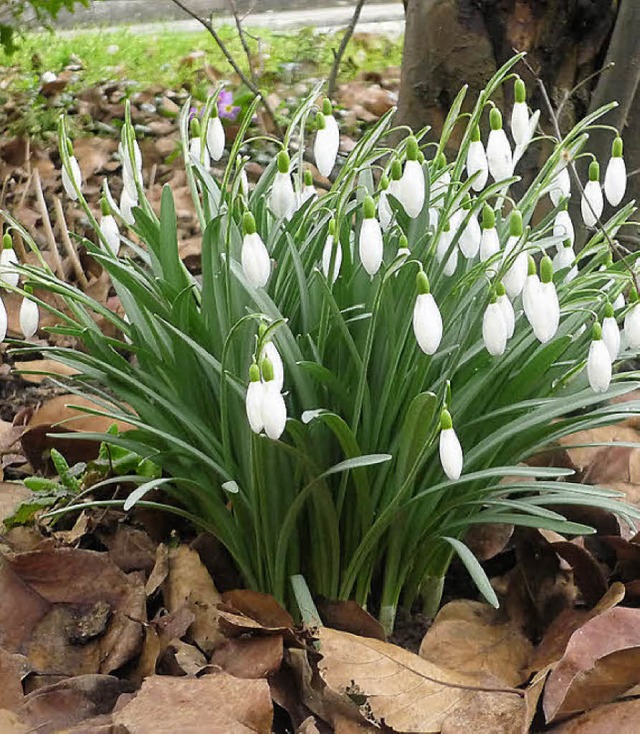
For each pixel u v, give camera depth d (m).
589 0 0.90
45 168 1.42
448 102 0.93
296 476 0.65
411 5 0.94
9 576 0.65
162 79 1.93
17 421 0.89
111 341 0.66
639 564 0.71
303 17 2.70
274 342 0.63
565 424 0.67
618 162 0.68
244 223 0.59
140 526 0.76
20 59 2.19
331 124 0.67
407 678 0.62
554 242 0.69
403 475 0.64
